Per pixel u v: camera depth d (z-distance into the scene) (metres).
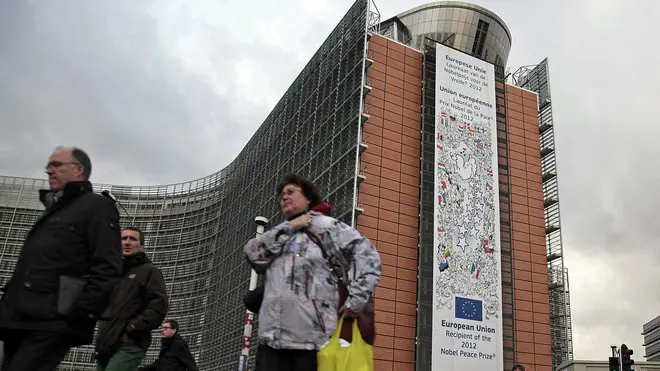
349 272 4.58
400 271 50.28
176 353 9.09
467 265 52.31
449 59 60.19
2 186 105.88
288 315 4.46
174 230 102.81
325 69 65.94
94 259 4.97
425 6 76.12
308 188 4.94
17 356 4.58
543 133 72.00
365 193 51.59
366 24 58.28
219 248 89.00
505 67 79.06
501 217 59.22
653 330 158.88
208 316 84.25
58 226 4.95
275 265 4.68
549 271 66.06
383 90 56.94
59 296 4.73
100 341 6.84
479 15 74.62
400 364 47.12
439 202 53.06
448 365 47.94
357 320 4.46
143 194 109.81
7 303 4.76
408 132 56.38
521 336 54.84
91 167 5.53
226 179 96.62
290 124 73.00
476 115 59.31
